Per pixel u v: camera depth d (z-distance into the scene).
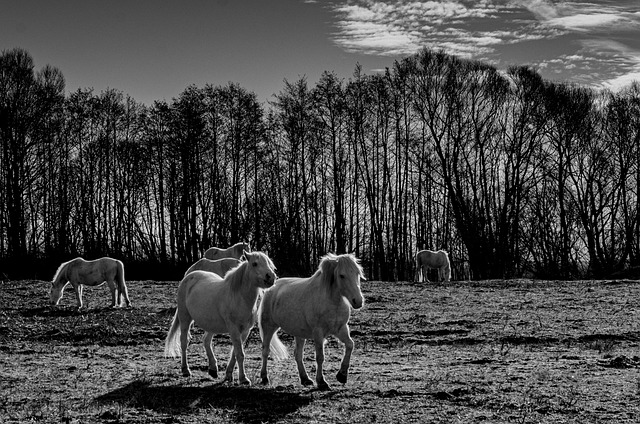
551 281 39.56
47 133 58.06
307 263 59.53
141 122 61.94
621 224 62.19
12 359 18.61
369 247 61.50
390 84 59.53
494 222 62.62
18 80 55.78
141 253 62.66
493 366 16.86
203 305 14.80
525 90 59.53
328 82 59.66
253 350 19.97
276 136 61.28
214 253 32.34
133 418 11.84
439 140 59.47
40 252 57.97
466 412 12.24
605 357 17.98
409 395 13.41
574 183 62.00
